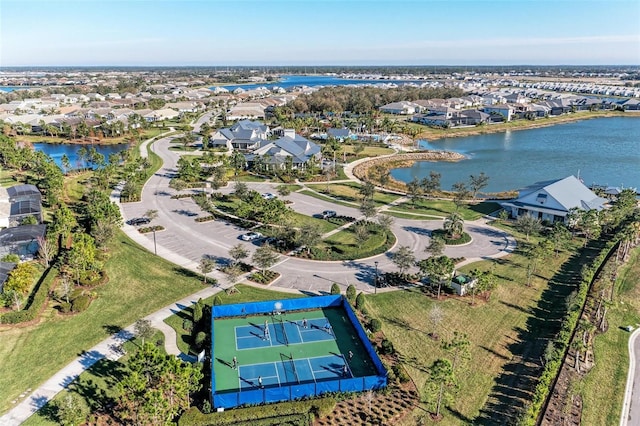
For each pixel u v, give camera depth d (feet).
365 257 248.32
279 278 223.92
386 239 271.49
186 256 246.88
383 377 147.64
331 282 220.84
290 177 407.03
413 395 146.92
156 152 511.81
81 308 189.98
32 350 164.14
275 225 288.30
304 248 255.91
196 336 169.99
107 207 271.90
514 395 146.30
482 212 327.88
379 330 180.34
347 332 182.91
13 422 131.44
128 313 189.78
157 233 278.46
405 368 159.94
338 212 320.70
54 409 136.46
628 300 205.16
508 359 164.25
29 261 231.91
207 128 622.95
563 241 255.50
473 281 205.26
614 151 568.41
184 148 531.91
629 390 149.07
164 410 125.29
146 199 344.69
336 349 172.14
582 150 576.20
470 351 168.45
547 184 321.32
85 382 148.36
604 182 439.22
